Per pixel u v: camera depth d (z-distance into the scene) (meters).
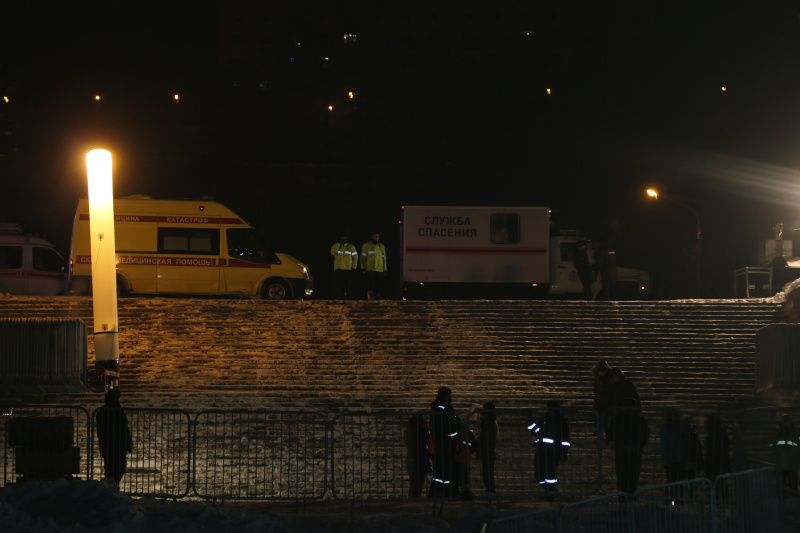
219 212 58.81
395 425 29.33
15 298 54.00
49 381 41.84
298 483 26.61
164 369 46.38
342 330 51.44
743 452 23.92
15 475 27.17
